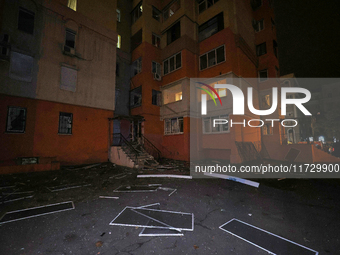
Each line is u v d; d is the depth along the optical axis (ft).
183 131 43.14
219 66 41.55
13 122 26.21
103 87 38.37
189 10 46.42
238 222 11.36
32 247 8.40
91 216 11.99
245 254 8.13
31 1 28.96
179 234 9.71
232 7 42.63
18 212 12.47
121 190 18.21
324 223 11.39
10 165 25.26
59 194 16.74
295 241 9.27
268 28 50.55
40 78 29.14
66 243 8.77
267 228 10.65
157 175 25.25
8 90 25.76
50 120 29.99
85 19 36.27
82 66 35.04
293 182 22.20
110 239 9.18
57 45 31.65
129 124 50.11
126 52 51.98
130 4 55.11
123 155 34.01
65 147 31.45
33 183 20.31
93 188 18.89
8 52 25.67
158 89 49.83
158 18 52.75
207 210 13.30
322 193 17.83
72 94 33.09
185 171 28.96
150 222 11.12
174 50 47.19
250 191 18.37
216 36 42.80
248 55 46.11
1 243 8.68
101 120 37.60
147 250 8.28
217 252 8.24
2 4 25.93
